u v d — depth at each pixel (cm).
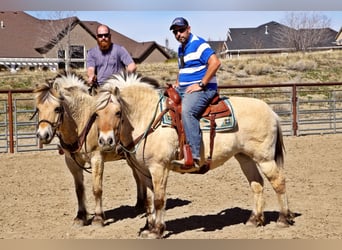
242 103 577
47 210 703
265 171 582
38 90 568
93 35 3681
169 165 544
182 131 535
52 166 1051
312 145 1263
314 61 3069
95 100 536
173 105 540
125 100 536
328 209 677
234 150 569
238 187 838
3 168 1030
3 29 3816
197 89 538
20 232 595
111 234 583
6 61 3547
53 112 563
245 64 2981
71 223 636
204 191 813
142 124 543
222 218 650
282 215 594
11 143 1222
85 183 888
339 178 888
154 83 577
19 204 739
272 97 2027
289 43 4812
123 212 693
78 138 597
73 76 621
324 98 2183
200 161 555
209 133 552
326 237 554
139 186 696
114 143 506
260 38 5462
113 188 844
